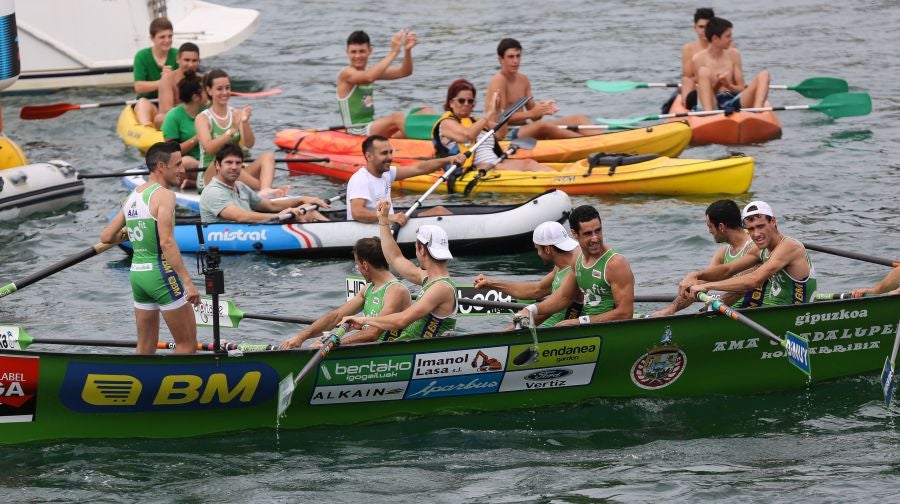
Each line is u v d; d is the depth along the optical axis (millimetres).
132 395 29328
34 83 72938
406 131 55750
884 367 30797
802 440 29234
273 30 89938
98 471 28141
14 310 38969
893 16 88312
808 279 31844
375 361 29891
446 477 27766
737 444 29109
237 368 29422
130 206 30891
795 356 29875
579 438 29750
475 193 51781
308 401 30188
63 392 28984
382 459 28797
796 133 60562
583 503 26203
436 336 30625
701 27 62500
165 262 31109
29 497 26891
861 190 50219
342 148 56438
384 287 30875
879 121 62062
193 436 30156
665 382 31703
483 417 31141
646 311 37594
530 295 34094
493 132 49750
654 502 26172
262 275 42719
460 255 44719
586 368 31094
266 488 27281
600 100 68438
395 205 49969
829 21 87312
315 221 44781
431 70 76812
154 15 74812
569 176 51031
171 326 31641
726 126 58469
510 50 54594
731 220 32875
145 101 62688
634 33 85000
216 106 49656
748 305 33125
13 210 49500
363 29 89250
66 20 72562
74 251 45469
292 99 70750
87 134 63625
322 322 31922
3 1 50625
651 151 55656
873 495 26094
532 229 44406
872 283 39219
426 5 97312
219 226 44938
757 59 76375
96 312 38750
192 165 51438
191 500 26734
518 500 26453
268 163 50250
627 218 47375
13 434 29188
